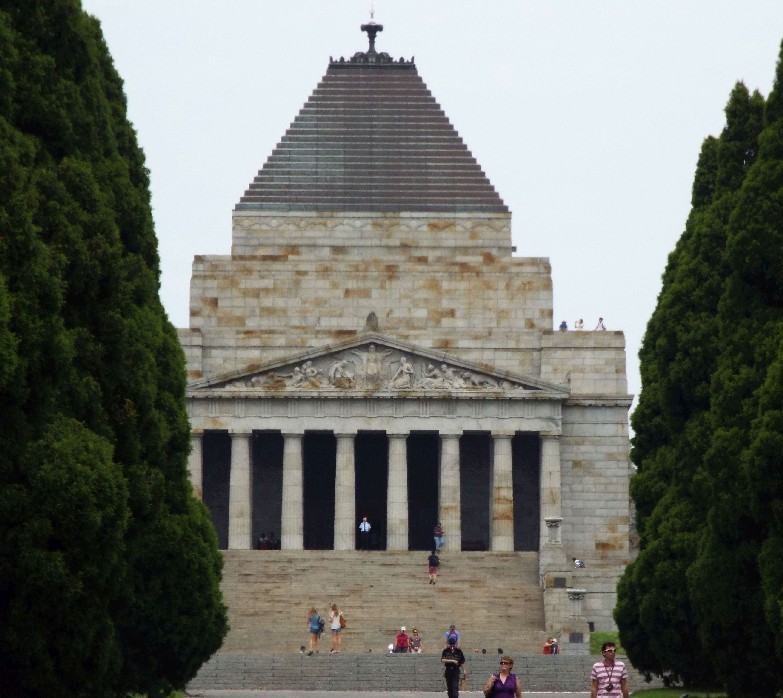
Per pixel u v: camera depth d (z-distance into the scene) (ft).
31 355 537.65
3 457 533.14
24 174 554.05
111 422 599.16
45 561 530.68
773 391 606.55
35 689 544.62
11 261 539.29
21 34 594.65
